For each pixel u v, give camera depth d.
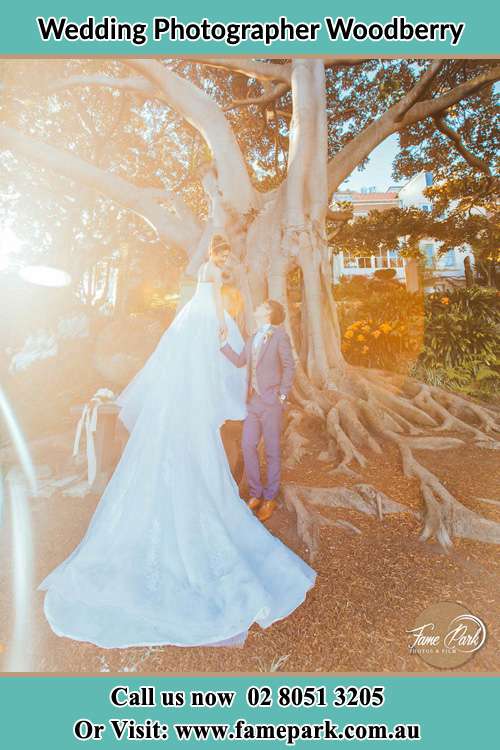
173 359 3.15
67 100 12.29
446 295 9.41
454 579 2.76
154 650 2.30
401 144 12.66
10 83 8.35
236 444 3.96
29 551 3.17
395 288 11.27
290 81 8.12
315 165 7.27
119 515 2.77
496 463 4.36
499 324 8.52
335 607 2.53
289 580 2.66
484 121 11.62
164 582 2.50
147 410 3.02
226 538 2.66
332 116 12.13
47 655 2.24
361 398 5.91
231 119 12.62
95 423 4.16
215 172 8.09
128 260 13.18
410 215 13.98
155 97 9.03
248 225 7.62
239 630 2.26
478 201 13.22
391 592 2.64
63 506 3.87
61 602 2.53
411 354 8.04
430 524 3.26
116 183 8.87
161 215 9.01
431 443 4.81
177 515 2.69
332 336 6.73
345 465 4.22
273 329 3.49
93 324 8.70
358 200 27.69
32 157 8.52
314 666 2.21
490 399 6.93
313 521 3.36
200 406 3.05
